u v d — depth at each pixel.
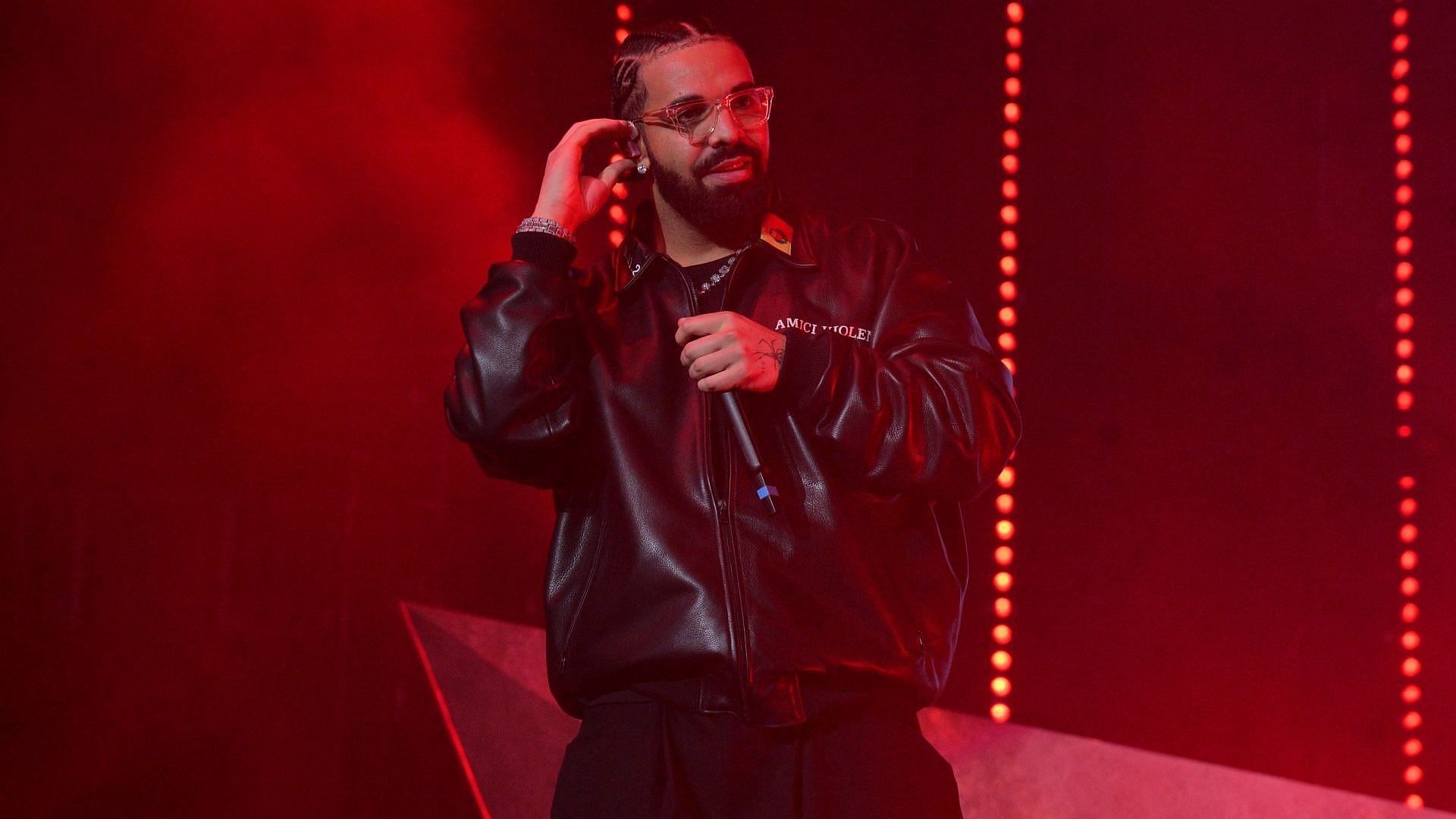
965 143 8.69
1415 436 8.49
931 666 3.87
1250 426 8.56
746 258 4.14
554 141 8.31
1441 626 8.38
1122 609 8.45
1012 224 8.67
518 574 7.97
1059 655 8.42
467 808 7.50
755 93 4.20
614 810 3.67
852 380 3.70
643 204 4.45
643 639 3.71
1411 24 8.74
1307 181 8.67
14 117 7.50
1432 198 8.62
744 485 3.81
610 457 3.93
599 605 3.83
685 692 3.69
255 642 7.58
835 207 8.55
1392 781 8.27
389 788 7.55
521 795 7.43
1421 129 8.67
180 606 7.52
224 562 7.61
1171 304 8.62
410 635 7.74
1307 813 8.07
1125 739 8.33
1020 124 8.73
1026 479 8.57
